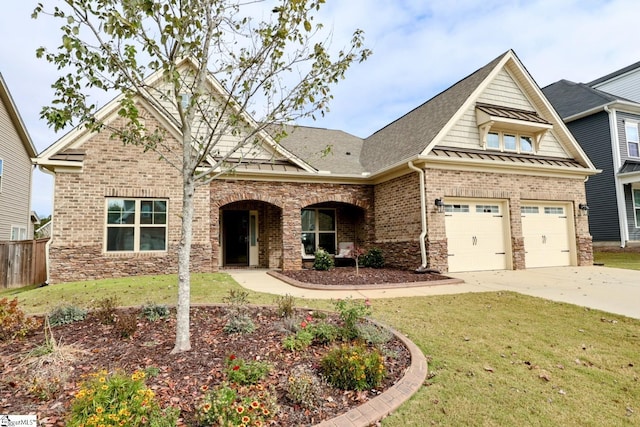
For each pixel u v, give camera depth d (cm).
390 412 306
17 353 416
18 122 1689
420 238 1097
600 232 1784
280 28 446
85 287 853
